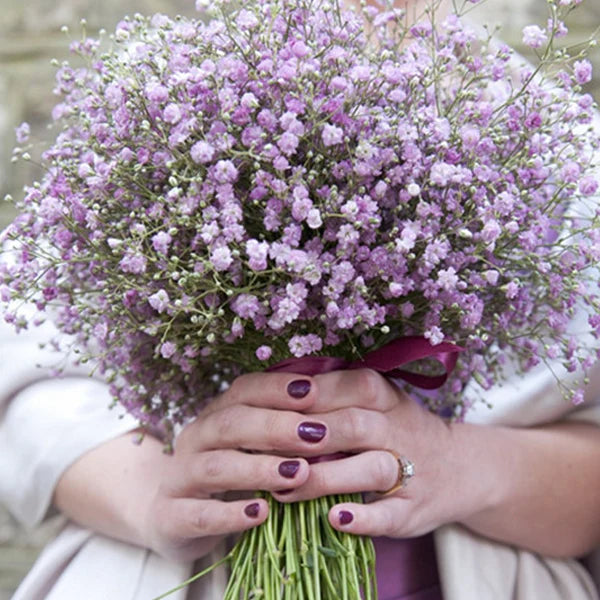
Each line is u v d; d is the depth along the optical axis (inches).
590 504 42.4
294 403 35.1
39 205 34.4
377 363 36.0
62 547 44.9
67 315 37.9
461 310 32.9
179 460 38.2
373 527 34.5
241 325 32.3
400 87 33.1
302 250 31.7
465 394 42.8
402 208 32.8
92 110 35.4
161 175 33.1
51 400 46.8
